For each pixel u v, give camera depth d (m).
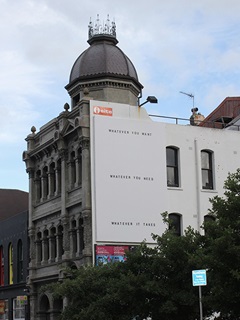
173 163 42.00
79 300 28.86
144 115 41.12
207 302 22.86
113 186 38.75
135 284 26.30
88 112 39.41
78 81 43.25
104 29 45.03
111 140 39.22
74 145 40.81
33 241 46.38
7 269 52.19
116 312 27.97
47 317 44.84
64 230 41.25
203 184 42.78
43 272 44.53
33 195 46.84
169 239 27.02
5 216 66.69
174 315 26.64
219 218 24.12
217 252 22.47
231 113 55.59
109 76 42.59
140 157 39.94
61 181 42.31
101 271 29.17
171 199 40.84
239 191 24.58
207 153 43.44
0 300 53.03
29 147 47.28
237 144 44.41
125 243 38.41
